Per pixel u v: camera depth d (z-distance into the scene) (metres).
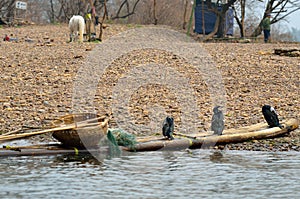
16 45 83.69
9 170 29.03
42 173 28.47
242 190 25.81
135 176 28.16
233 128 38.47
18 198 24.52
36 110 44.28
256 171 29.03
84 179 27.44
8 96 48.53
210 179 27.56
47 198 24.53
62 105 45.81
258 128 37.72
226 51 75.69
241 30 132.25
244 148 34.62
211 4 128.88
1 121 41.16
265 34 109.25
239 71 60.09
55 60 66.31
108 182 26.91
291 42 106.81
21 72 59.19
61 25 138.12
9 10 173.12
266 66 63.12
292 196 24.95
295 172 28.78
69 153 32.72
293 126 38.19
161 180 27.17
